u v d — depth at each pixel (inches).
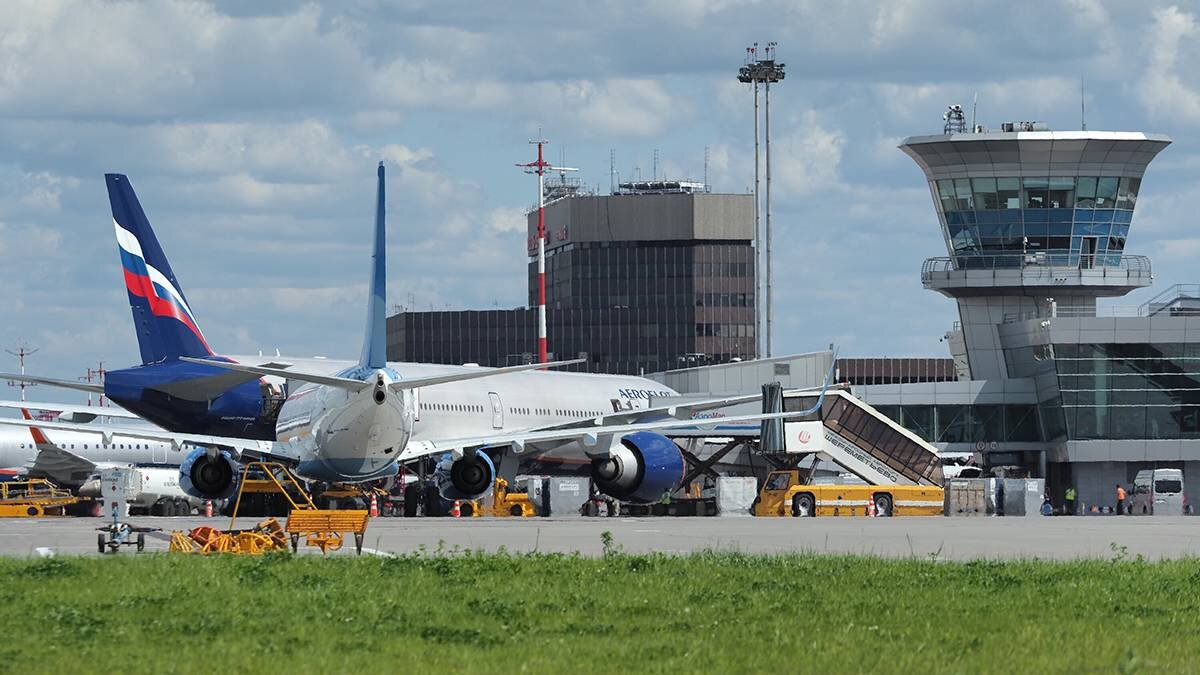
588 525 7519.7
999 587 3929.6
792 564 4498.0
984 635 3053.6
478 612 3331.7
